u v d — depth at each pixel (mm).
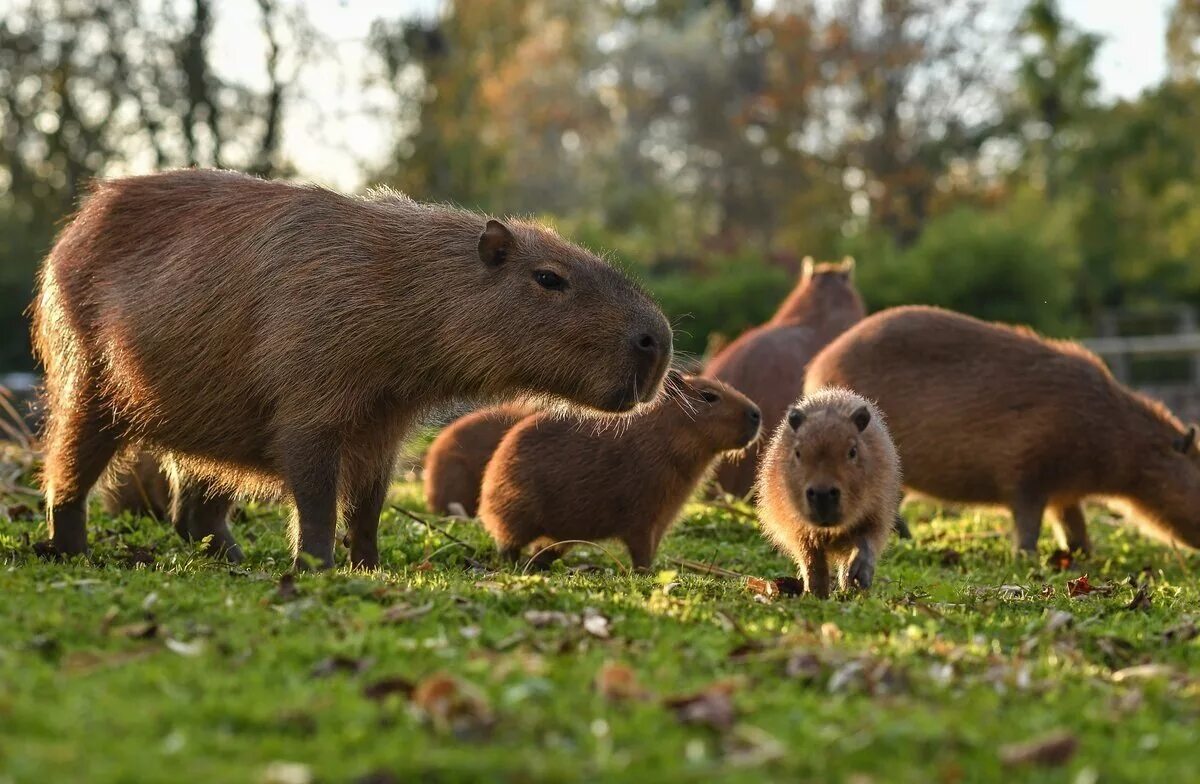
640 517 16141
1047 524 22625
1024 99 84625
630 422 16109
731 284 54594
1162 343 42938
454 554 16281
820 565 14156
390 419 13672
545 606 11281
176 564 13539
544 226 14016
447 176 67875
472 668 8602
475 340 13195
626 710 7891
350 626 9914
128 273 13516
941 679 8953
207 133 60812
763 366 22812
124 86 61469
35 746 6832
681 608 11383
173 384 13297
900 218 87250
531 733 7387
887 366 19500
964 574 17109
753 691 8508
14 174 65125
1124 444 19047
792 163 94688
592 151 123688
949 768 7074
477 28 70188
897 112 89188
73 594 10734
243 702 7707
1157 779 7234
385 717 7598
